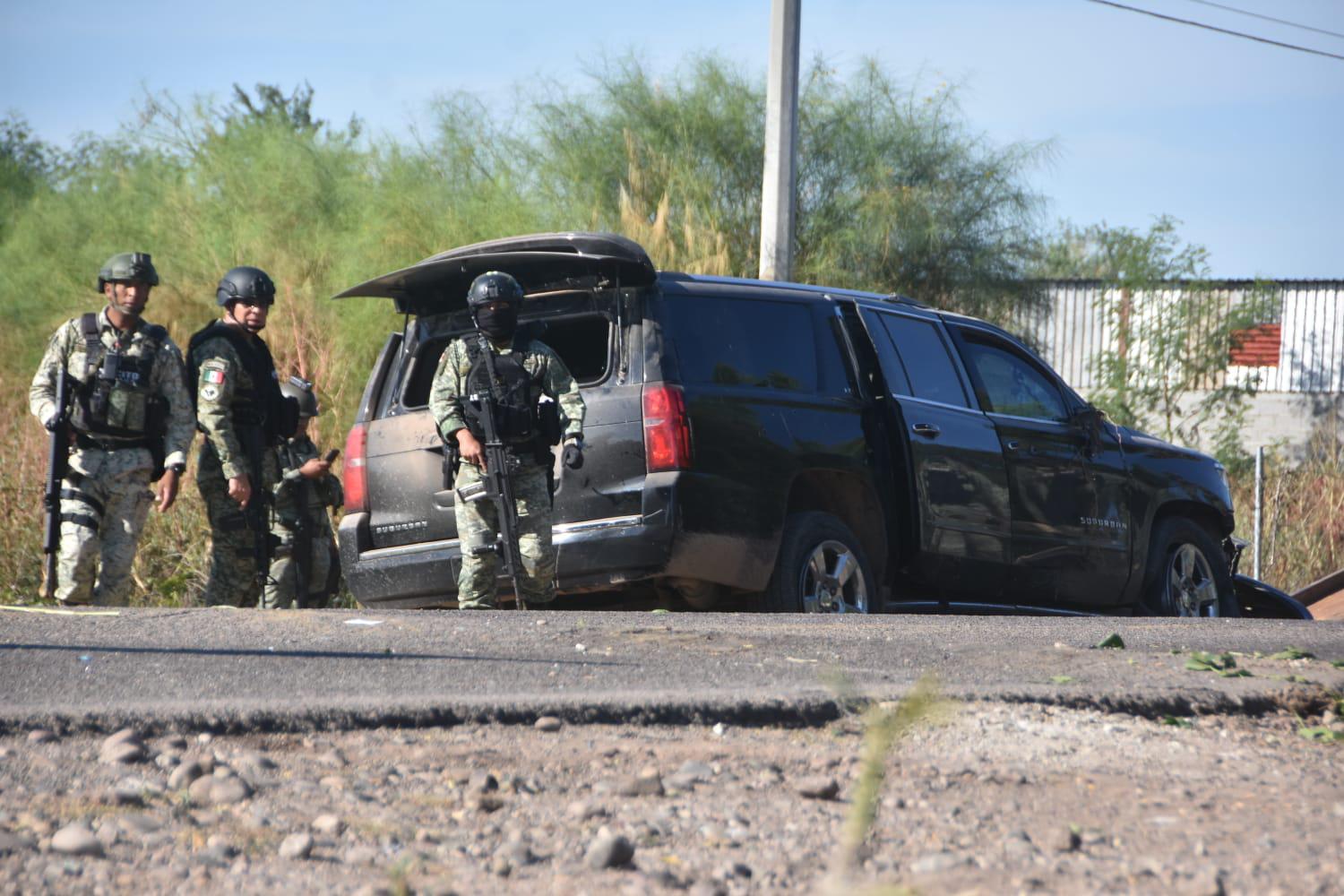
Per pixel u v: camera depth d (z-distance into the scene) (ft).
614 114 232.94
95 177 222.07
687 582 81.92
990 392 102.37
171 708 40.29
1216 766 39.50
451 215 189.37
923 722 42.80
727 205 229.66
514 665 52.54
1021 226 260.62
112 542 84.84
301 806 32.86
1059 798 34.86
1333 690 52.11
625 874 27.96
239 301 91.35
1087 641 69.56
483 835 30.89
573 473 82.07
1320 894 26.30
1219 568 119.65
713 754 39.11
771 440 85.10
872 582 91.04
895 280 247.50
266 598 104.37
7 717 38.68
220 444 89.04
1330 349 420.36
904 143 254.68
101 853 28.63
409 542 89.97
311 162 200.23
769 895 26.81
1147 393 323.98
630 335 82.84
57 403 83.41
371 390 93.20
